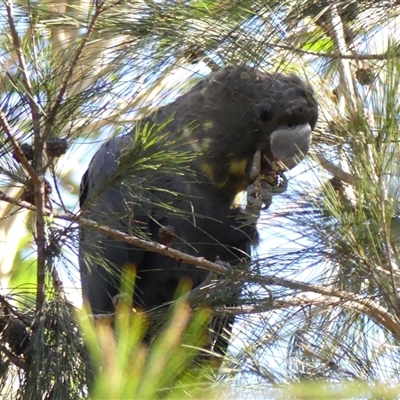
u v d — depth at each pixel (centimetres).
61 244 492
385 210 472
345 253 484
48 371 466
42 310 486
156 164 551
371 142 482
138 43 569
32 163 491
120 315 500
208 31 567
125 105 630
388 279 475
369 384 443
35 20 547
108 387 366
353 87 542
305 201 491
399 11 588
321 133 767
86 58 557
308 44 604
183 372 444
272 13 555
